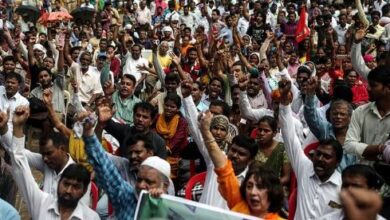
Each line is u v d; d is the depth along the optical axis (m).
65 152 5.44
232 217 4.06
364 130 5.46
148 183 4.49
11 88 8.65
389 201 4.97
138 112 6.48
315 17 19.34
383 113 5.39
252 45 14.91
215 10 18.59
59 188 4.70
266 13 20.56
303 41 16.62
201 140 5.94
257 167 4.43
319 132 6.17
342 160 5.54
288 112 5.35
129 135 6.25
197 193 6.01
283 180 6.19
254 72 9.40
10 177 5.73
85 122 4.79
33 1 22.86
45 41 15.02
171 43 16.62
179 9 22.20
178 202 4.15
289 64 13.23
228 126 6.50
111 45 14.92
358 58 7.50
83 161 5.95
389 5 19.27
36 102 8.56
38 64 12.23
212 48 12.85
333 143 5.02
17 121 5.06
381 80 5.29
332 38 15.02
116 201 4.77
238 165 5.43
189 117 6.17
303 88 8.43
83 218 4.74
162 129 7.50
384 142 5.20
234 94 8.65
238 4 20.94
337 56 11.79
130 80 9.06
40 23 17.88
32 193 4.93
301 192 5.14
